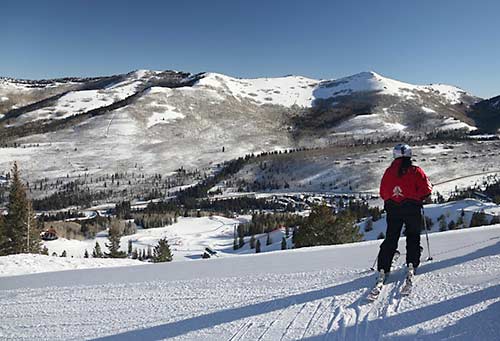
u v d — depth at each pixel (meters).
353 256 7.38
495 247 6.59
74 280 7.61
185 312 5.22
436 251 6.81
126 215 164.12
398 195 5.34
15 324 5.42
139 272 7.88
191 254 101.19
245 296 5.58
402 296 4.82
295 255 8.14
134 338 4.60
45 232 97.50
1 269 11.40
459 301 4.45
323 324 4.31
